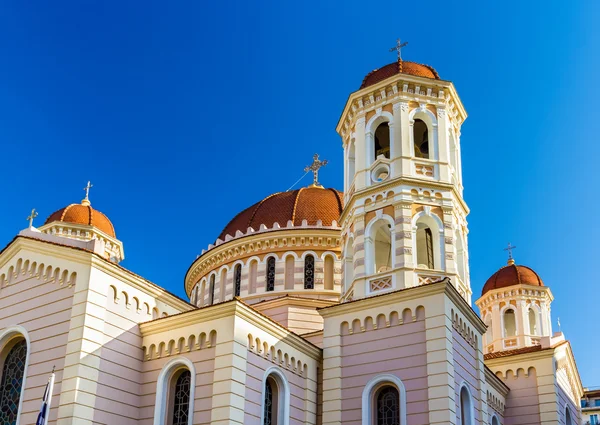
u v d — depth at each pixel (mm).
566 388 43375
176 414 27266
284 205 47312
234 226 48375
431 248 34969
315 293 42375
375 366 29609
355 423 29203
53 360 26750
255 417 26656
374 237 33344
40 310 28406
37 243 29703
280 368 28984
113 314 27828
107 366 26859
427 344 28391
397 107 35062
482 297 56062
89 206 50625
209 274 46812
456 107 37406
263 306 40188
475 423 29797
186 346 27656
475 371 31172
